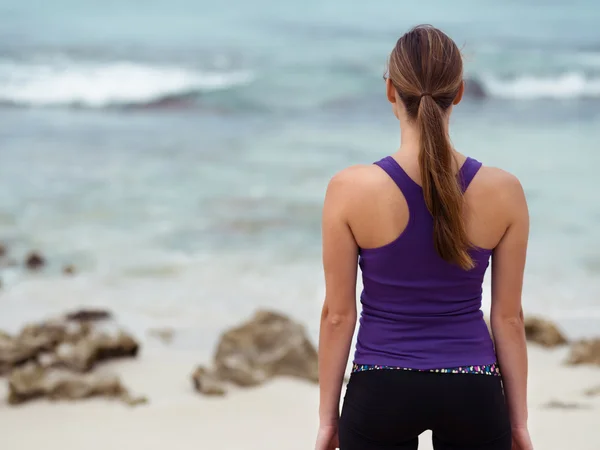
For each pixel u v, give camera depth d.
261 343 8.11
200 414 6.93
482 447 3.40
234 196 15.95
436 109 3.26
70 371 7.71
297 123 24.78
